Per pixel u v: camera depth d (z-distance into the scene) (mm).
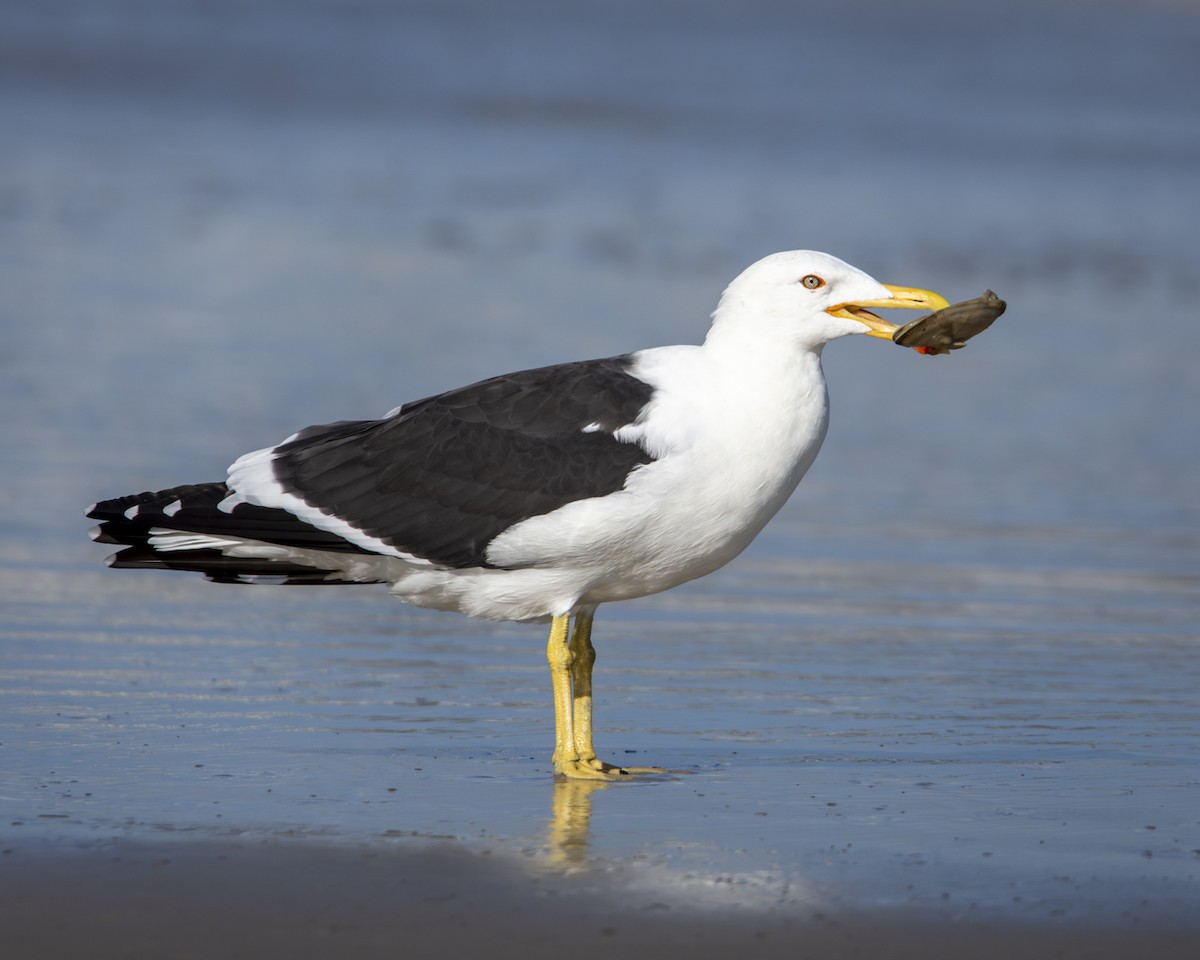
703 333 25844
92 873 8133
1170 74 76750
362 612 14305
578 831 9047
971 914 7828
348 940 7410
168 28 70500
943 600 14836
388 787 9812
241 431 19797
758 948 7410
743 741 11070
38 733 10680
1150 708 11867
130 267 29328
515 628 13953
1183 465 20391
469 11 84938
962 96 67000
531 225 35406
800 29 85500
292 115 51812
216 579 10703
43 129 44969
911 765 10516
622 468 10094
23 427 19719
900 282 31125
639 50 74562
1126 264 34156
